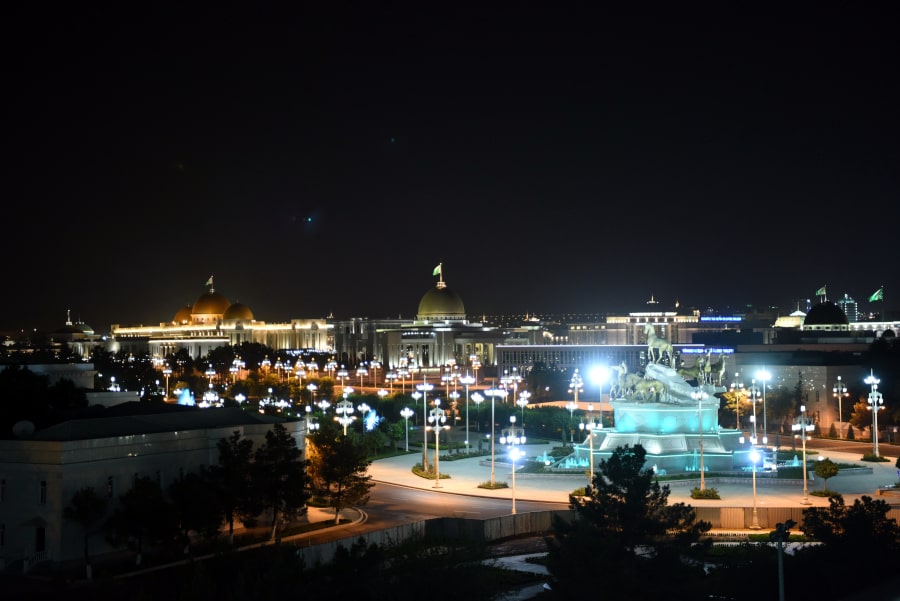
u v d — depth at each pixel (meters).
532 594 96.19
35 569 107.50
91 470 113.81
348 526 129.50
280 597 80.06
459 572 87.62
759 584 82.88
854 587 83.31
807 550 91.06
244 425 133.38
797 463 179.25
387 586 85.38
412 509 141.00
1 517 112.62
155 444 121.19
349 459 131.12
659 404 179.00
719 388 186.75
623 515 88.06
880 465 180.25
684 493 150.88
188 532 114.69
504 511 137.88
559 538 88.50
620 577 82.25
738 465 174.00
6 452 112.75
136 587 95.50
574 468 173.62
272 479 120.12
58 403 156.88
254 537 121.19
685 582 84.31
